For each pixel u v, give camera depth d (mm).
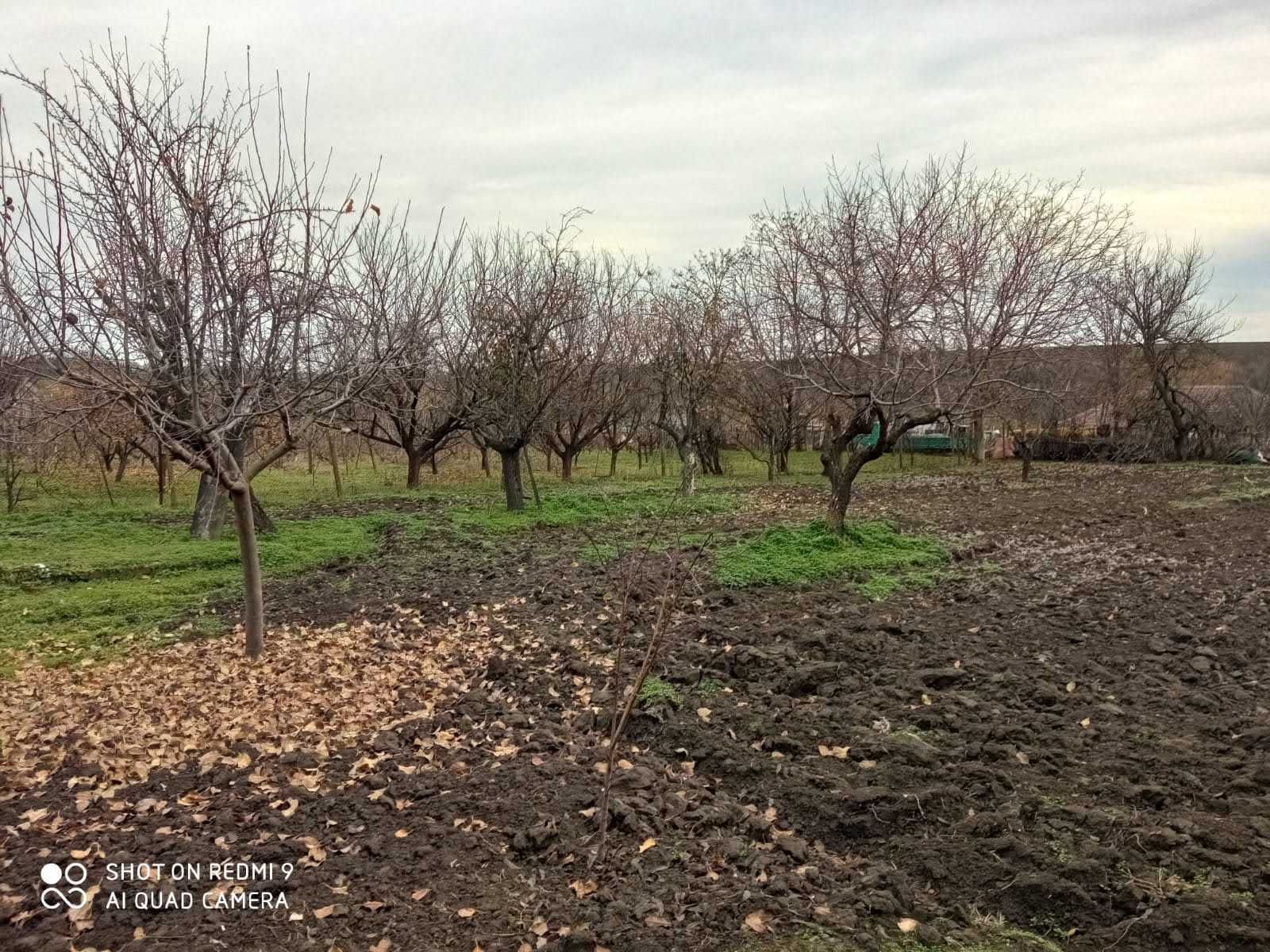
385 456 26703
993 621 6988
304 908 3404
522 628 7414
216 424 6039
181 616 8469
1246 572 8523
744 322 15891
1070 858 3461
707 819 3926
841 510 10109
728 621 7176
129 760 4918
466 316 15766
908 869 3553
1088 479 19875
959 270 10055
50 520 14172
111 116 5844
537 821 3973
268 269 6035
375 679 6328
